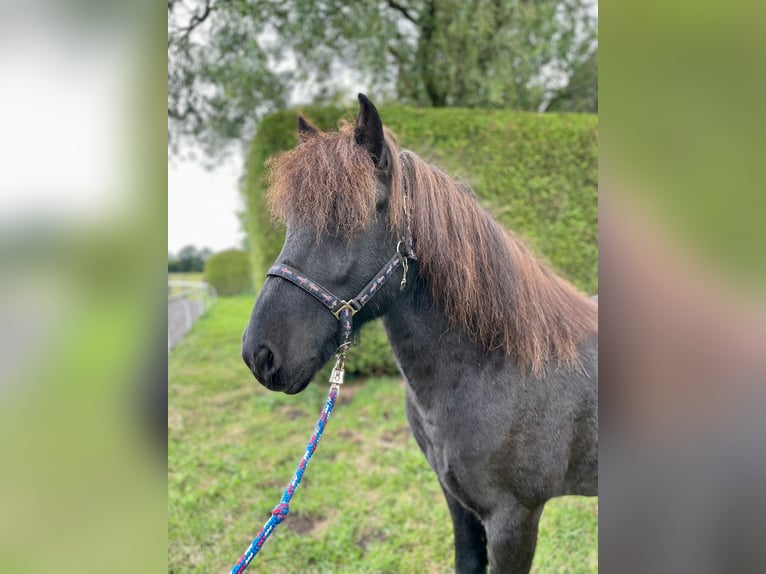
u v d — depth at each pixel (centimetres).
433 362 144
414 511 271
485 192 471
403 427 382
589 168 483
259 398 461
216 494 297
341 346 132
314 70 584
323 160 125
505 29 547
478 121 469
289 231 129
